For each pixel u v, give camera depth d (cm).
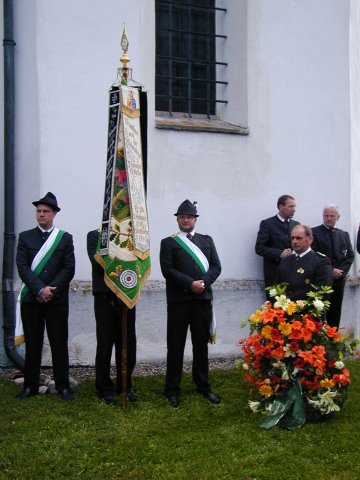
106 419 539
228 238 786
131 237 561
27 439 494
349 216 859
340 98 853
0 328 706
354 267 866
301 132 830
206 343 610
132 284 558
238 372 697
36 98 699
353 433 525
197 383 613
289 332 550
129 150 566
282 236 764
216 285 770
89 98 719
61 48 708
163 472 453
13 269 701
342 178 855
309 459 479
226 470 456
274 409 547
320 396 543
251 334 597
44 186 702
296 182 827
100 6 724
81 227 714
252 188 802
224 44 848
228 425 539
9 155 696
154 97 753
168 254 604
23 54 704
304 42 833
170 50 825
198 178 773
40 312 593
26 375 593
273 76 816
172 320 601
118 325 599
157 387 635
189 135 769
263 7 812
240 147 796
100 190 723
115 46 730
